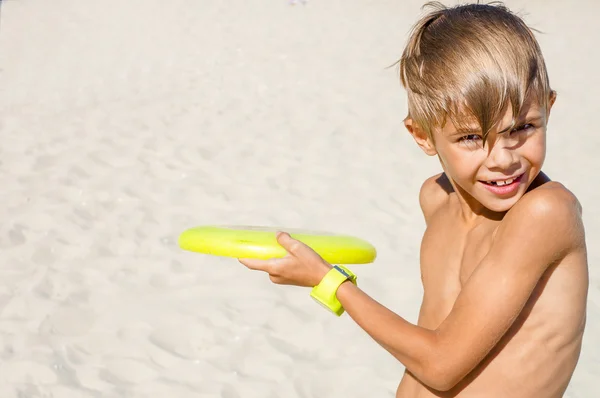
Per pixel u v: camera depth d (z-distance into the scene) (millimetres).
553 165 9906
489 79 1994
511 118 1999
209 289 7227
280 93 13156
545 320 2180
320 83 13648
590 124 11336
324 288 2252
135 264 7703
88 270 7570
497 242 2096
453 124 2072
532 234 2037
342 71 14375
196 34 17453
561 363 2207
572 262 2148
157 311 6867
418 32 2244
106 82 14023
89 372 6066
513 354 2193
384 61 15000
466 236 2434
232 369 6105
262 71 14445
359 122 11703
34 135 11289
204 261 7758
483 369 2215
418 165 10125
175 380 5980
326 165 10164
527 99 2012
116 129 11523
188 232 2758
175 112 12273
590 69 14094
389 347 2146
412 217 8680
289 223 8570
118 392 5840
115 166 10172
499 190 2090
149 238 8242
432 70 2107
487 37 2045
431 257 2557
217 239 2580
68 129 11531
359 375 6008
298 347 6383
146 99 12953
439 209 2656
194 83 13820
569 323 2180
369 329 2168
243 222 8594
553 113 11836
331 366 6133
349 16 18953
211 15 19250
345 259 2682
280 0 20625
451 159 2139
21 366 6102
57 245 8047
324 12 19359
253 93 13195
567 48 15539
